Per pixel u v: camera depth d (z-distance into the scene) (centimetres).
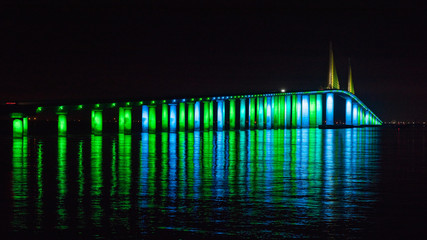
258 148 5669
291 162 3744
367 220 1680
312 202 1975
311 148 5759
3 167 3234
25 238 1470
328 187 2375
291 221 1659
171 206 1880
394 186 2427
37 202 1945
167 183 2473
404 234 1521
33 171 2991
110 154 4497
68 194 2123
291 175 2866
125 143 6775
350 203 1959
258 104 18288
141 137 9381
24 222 1633
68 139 8100
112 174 2852
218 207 1867
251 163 3625
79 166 3312
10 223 1622
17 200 1981
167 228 1570
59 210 1803
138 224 1617
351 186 2416
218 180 2606
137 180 2586
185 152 4844
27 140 7562
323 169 3231
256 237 1484
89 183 2456
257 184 2459
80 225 1600
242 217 1708
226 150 5222
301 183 2511
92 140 7756
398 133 13425
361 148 5856
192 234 1510
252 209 1834
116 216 1717
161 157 4153
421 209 1853
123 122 12288
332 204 1936
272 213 1770
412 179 2717
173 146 6012
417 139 8938
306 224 1623
